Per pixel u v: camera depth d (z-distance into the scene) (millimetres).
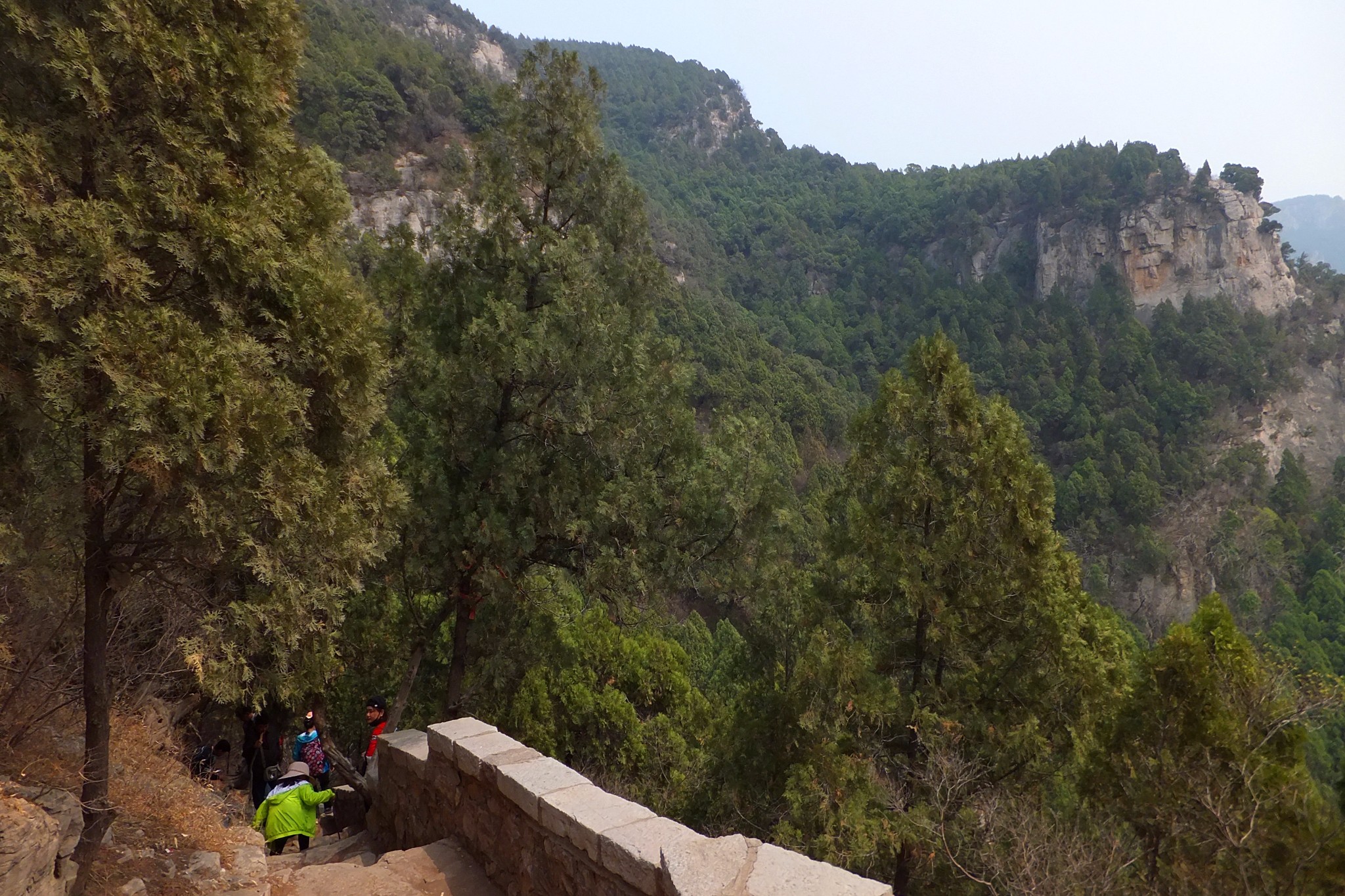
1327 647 66688
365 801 8695
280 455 4020
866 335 144375
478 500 9117
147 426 3322
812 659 10203
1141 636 50562
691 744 15352
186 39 3797
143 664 6719
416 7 149000
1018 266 151625
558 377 8984
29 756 4781
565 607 9961
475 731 5906
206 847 5199
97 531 3908
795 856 3520
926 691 10250
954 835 9102
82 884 3980
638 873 3658
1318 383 116625
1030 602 9859
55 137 3531
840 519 11266
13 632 4789
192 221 3750
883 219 176875
